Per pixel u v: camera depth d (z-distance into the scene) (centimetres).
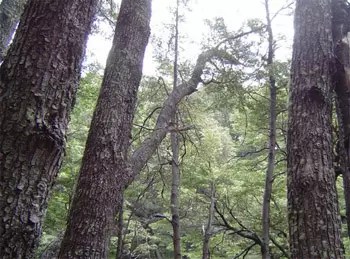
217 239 1115
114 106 465
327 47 342
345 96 336
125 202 949
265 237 786
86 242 404
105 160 438
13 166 173
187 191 1082
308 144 308
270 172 822
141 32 516
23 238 170
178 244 810
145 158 543
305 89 328
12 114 178
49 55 194
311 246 279
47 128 183
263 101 956
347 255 912
